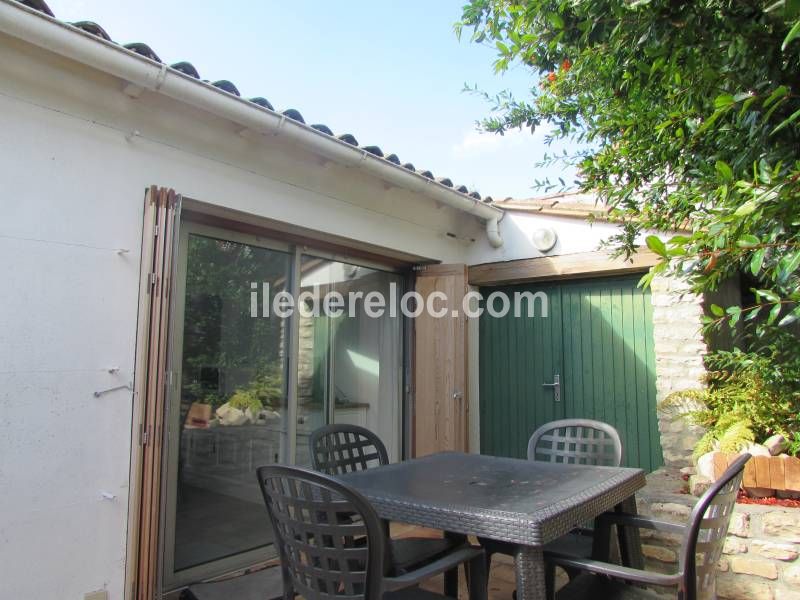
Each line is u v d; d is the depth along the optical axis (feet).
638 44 6.10
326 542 6.54
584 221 16.30
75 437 9.12
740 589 9.44
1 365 8.46
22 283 8.73
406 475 8.89
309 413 14.25
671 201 8.25
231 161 11.81
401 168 13.71
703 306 13.69
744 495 10.48
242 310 12.84
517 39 7.64
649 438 15.44
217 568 11.71
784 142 6.24
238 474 12.41
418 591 7.37
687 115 6.77
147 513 9.38
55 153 9.20
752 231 5.11
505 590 10.93
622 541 8.59
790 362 11.09
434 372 16.90
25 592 8.48
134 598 9.14
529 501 7.09
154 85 9.39
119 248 9.87
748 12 5.44
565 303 17.25
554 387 17.22
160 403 9.71
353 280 16.06
